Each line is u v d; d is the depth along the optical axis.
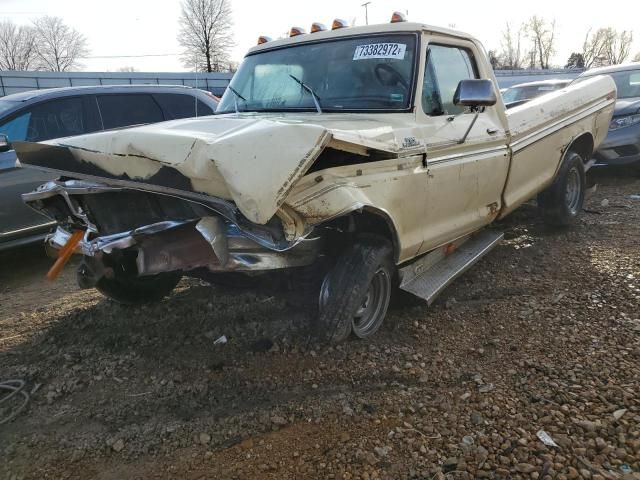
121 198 3.42
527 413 2.88
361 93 3.99
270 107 4.30
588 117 6.29
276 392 3.18
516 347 3.62
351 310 3.39
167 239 3.12
